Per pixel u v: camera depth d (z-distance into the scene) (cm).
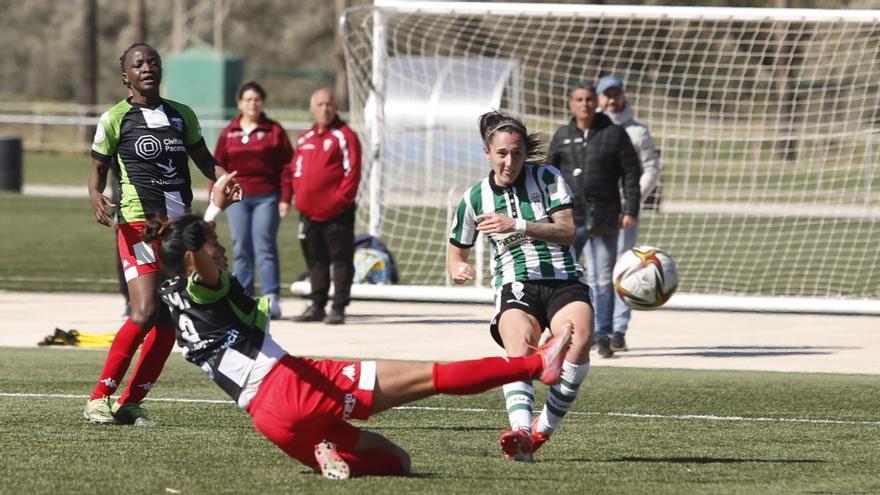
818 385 2838
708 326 3997
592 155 3234
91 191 2316
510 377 1705
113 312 4041
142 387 2272
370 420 2359
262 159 3822
